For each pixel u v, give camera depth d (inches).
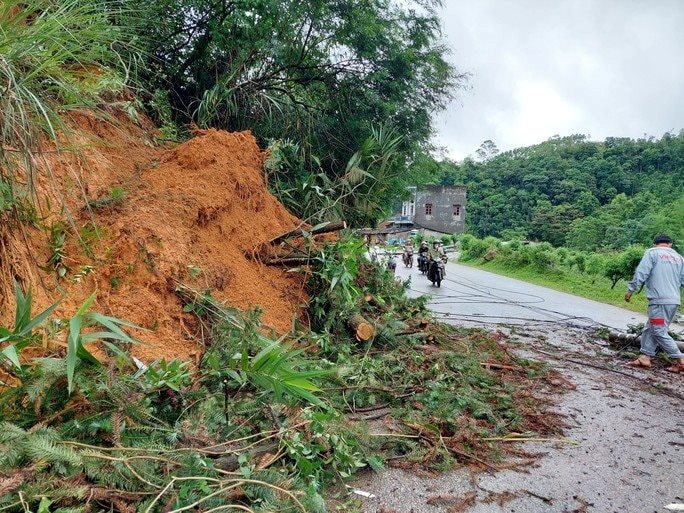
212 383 103.0
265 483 71.0
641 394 167.9
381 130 281.7
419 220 2118.6
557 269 753.0
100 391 74.3
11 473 56.6
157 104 235.3
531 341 252.2
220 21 277.3
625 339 248.1
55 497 57.0
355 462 93.8
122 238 127.4
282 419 96.8
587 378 185.5
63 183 125.4
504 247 966.4
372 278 220.2
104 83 142.6
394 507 90.4
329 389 129.7
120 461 65.1
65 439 67.1
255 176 200.1
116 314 115.9
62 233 114.5
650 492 100.8
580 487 101.7
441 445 112.7
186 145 183.6
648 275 206.7
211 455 79.4
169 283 130.6
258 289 162.4
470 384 157.9
